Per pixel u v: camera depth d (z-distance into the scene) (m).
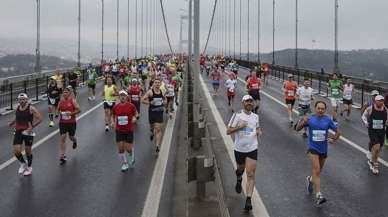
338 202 9.94
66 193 10.49
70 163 13.43
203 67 70.75
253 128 9.48
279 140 17.05
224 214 6.23
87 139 17.27
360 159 14.10
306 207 9.61
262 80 48.44
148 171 12.49
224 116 23.36
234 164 13.20
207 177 8.58
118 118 12.59
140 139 17.25
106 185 11.15
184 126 19.66
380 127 12.41
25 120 12.10
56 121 21.56
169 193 10.52
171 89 22.88
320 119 10.05
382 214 9.20
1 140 16.92
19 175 12.05
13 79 28.31
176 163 13.43
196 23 15.77
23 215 9.05
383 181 11.60
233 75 26.16
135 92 21.77
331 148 15.74
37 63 39.00
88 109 26.33
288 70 51.81
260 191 10.71
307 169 12.79
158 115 14.98
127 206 9.60
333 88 21.69
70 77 31.48
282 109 26.56
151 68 33.28
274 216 9.06
